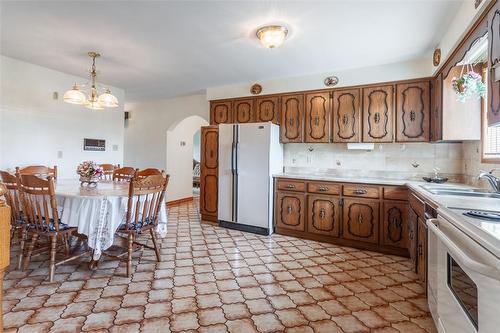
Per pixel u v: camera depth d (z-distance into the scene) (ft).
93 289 7.00
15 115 11.10
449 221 4.36
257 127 12.48
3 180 7.99
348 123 11.56
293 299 6.72
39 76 11.84
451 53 7.79
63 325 5.49
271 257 9.54
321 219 11.31
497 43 4.55
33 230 7.61
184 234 12.23
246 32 8.41
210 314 6.01
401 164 11.39
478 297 2.97
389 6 6.82
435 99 9.71
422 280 7.16
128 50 9.92
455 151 10.36
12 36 8.85
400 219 9.78
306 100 12.50
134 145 20.25
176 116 18.42
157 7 7.04
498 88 4.51
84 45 9.52
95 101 10.05
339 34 8.42
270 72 12.30
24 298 6.48
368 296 6.91
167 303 6.42
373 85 11.11
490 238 2.91
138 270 8.25
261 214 12.37
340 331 5.51
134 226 8.05
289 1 6.70
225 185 13.32
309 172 13.37
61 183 10.05
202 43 9.25
